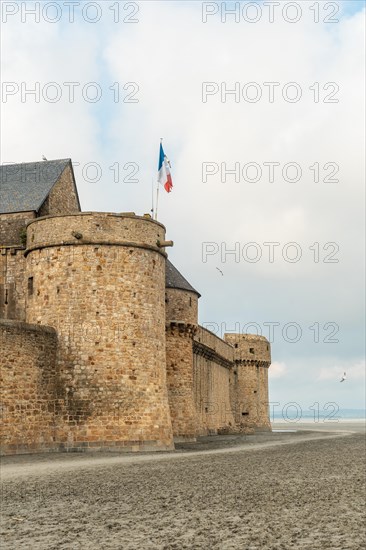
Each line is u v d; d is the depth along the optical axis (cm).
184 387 5250
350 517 1573
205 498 1877
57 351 3744
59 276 3812
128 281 3825
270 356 9994
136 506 1736
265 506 1736
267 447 4703
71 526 1480
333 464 3100
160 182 4734
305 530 1416
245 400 9538
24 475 2441
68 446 3638
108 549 1258
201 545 1276
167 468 2731
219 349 7694
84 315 3753
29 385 3550
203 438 6400
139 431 3694
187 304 5366
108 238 3822
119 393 3697
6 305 4322
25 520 1555
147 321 3856
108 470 2628
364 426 14625
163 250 4072
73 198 5228
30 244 3997
